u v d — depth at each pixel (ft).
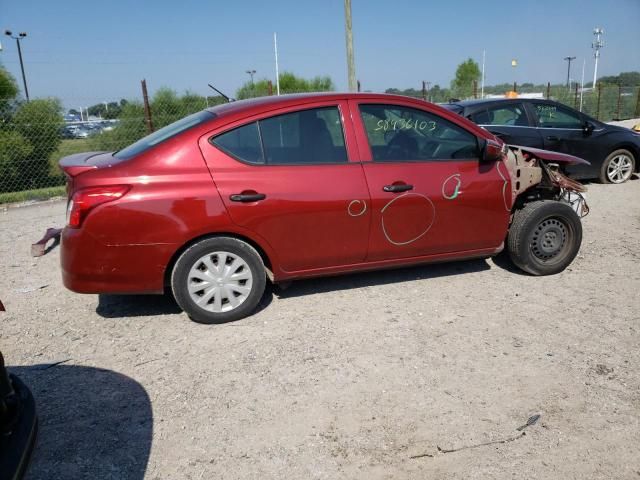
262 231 13.00
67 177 12.89
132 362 11.62
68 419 9.63
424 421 9.37
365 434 9.06
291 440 8.96
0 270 18.24
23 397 7.11
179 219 12.30
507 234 16.25
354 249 13.97
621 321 13.06
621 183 31.27
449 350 11.80
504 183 15.12
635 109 86.74
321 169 13.42
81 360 11.78
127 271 12.32
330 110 13.84
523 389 10.27
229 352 11.91
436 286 15.60
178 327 13.24
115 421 9.56
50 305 14.94
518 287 15.40
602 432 9.03
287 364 11.34
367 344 12.14
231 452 8.71
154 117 43.11
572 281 15.79
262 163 13.06
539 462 8.34
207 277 12.91
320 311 13.97
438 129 14.79
